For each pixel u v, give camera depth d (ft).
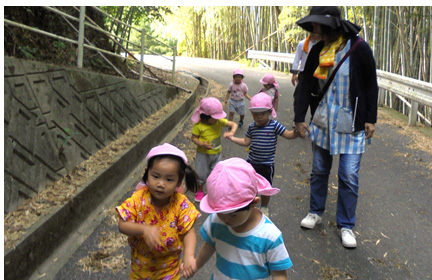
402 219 11.85
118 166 13.03
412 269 9.36
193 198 12.96
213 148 12.51
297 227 11.16
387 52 27.55
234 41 70.33
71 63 19.34
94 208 11.10
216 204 5.05
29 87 10.87
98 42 24.00
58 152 11.31
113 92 16.67
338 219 10.54
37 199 9.52
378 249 10.16
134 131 16.83
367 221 11.67
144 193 6.35
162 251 6.36
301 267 9.21
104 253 9.14
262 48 58.90
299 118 10.63
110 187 12.34
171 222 6.30
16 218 8.45
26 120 10.26
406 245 10.41
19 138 9.74
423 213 12.25
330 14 9.50
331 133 10.07
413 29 24.94
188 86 30.42
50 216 8.70
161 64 48.85
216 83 37.45
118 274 8.46
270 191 5.74
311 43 15.53
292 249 9.97
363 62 9.58
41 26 18.24
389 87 24.11
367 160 17.11
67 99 12.77
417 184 14.48
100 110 14.90
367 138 10.07
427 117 23.97
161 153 5.88
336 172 15.62
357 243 10.41
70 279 8.16
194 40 79.71
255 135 11.41
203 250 6.04
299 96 10.64
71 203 9.68
